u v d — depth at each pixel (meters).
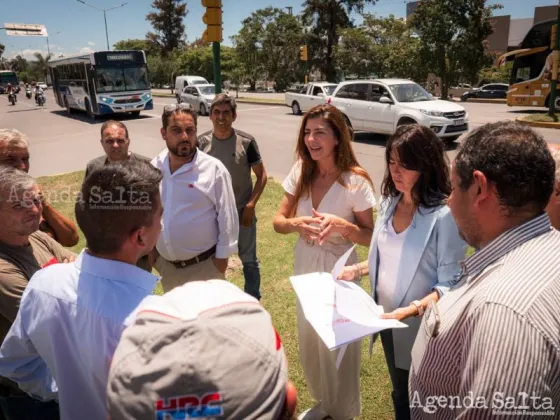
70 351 1.27
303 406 2.66
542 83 16.73
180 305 0.91
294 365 3.02
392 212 1.98
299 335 2.37
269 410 0.79
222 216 2.81
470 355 0.96
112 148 3.24
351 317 1.52
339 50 33.47
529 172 1.02
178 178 2.71
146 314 0.91
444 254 1.76
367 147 11.17
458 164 1.15
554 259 0.98
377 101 11.87
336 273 1.83
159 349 0.82
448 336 1.07
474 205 1.11
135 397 0.78
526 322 0.89
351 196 2.27
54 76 24.64
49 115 22.92
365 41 32.22
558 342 0.88
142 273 1.31
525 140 1.04
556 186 1.44
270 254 4.88
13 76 54.12
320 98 17.64
